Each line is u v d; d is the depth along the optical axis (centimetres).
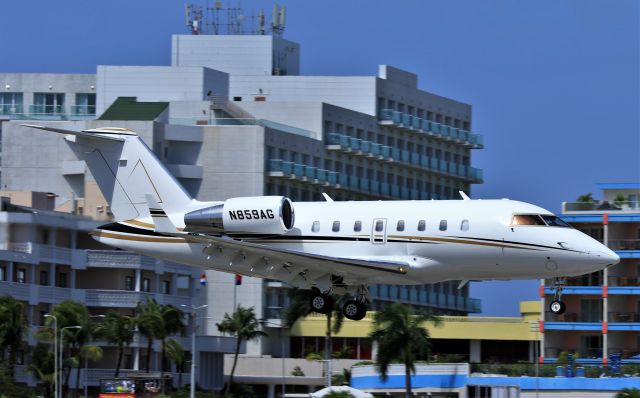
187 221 16612
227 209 16512
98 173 17388
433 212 15988
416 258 15950
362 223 16188
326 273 16600
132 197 17300
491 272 15850
